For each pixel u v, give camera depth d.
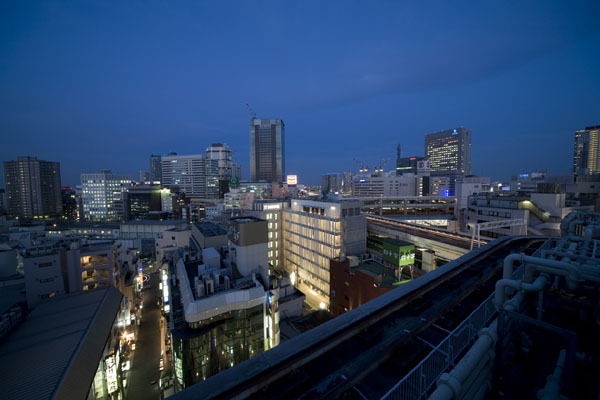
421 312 8.84
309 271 73.56
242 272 39.97
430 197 140.00
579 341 6.36
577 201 69.69
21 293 46.69
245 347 32.91
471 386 4.95
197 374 29.84
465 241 57.34
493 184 184.38
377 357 6.59
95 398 30.14
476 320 7.72
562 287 8.05
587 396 5.23
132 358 51.34
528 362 6.05
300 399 5.53
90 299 42.44
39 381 25.03
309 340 6.82
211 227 64.56
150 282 86.44
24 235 75.19
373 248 74.56
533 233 59.47
